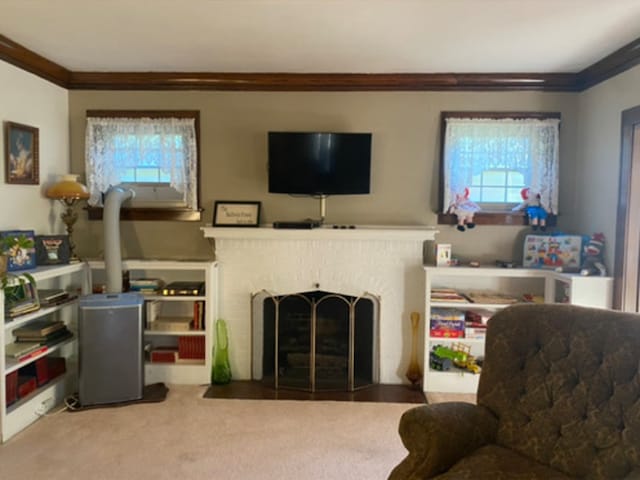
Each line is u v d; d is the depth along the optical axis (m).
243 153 4.09
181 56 3.52
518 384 2.12
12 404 3.09
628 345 1.89
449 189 3.99
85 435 3.02
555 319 2.13
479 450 1.97
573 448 1.88
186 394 3.71
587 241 3.77
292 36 3.08
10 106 3.38
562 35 3.02
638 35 3.02
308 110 4.05
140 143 4.06
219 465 2.68
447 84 3.95
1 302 2.92
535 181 3.96
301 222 4.02
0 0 2.59
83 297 3.45
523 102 3.99
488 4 2.57
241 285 4.03
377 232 3.87
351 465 2.69
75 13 2.75
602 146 3.64
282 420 3.26
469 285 4.09
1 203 3.32
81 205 4.10
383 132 4.04
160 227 4.15
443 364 3.85
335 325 4.03
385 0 2.54
